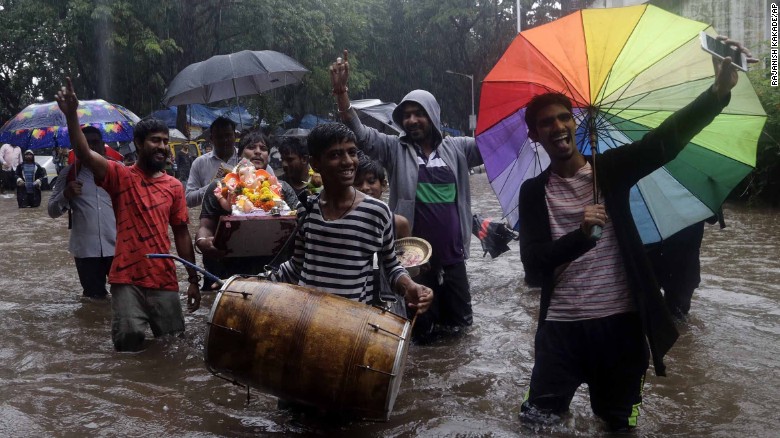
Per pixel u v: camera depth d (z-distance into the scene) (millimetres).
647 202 4551
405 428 4371
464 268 6637
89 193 8000
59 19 29250
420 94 6508
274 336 3826
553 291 4219
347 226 4234
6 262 10609
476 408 4719
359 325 3840
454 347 6148
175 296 6305
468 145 6770
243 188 6031
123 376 5430
